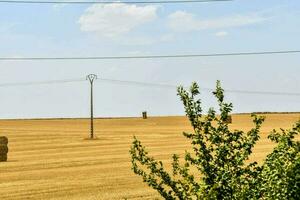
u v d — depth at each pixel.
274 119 156.62
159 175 11.30
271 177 9.62
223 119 10.66
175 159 11.52
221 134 10.64
